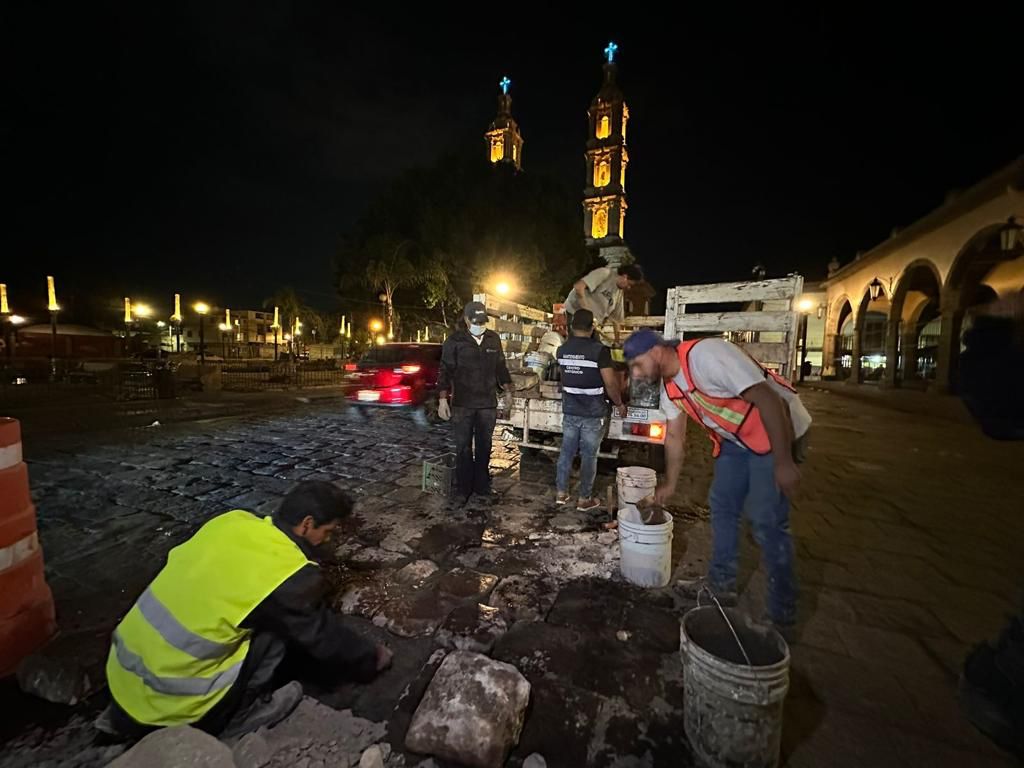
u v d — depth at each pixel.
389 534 3.71
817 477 5.64
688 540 3.67
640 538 2.88
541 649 2.31
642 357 2.54
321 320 46.22
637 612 2.63
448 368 4.39
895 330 16.86
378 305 23.70
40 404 10.74
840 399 15.38
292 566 1.79
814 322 29.38
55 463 5.75
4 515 2.09
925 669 2.20
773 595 2.44
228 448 6.65
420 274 21.38
